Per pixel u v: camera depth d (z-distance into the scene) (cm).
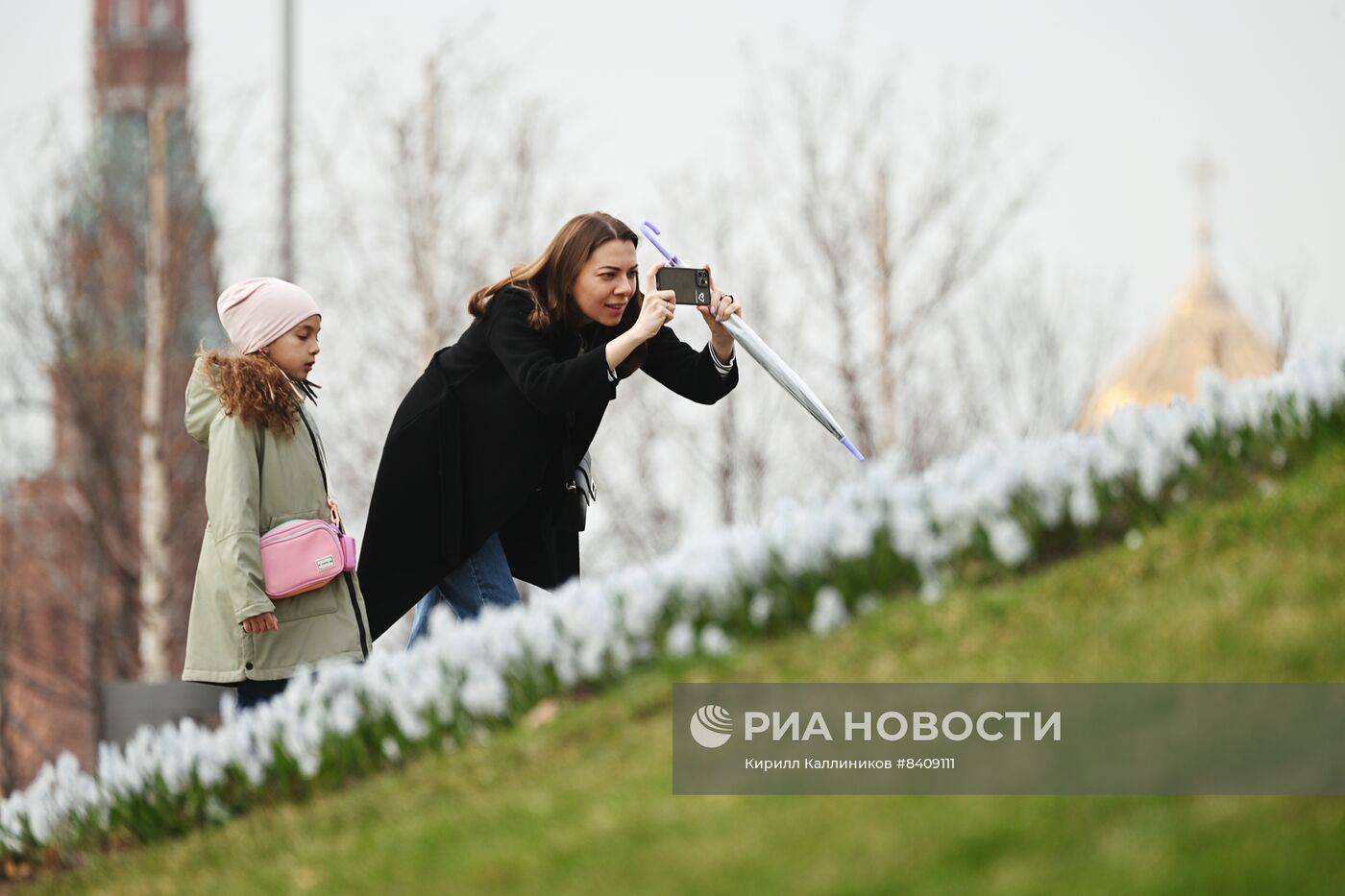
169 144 6297
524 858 1168
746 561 1491
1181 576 1379
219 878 1352
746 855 1085
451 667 1547
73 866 1602
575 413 1902
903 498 1564
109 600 7056
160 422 6169
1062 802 1073
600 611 1475
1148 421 1688
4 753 6744
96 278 6384
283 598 1727
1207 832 1007
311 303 1808
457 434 1858
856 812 1116
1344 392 1639
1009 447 1669
